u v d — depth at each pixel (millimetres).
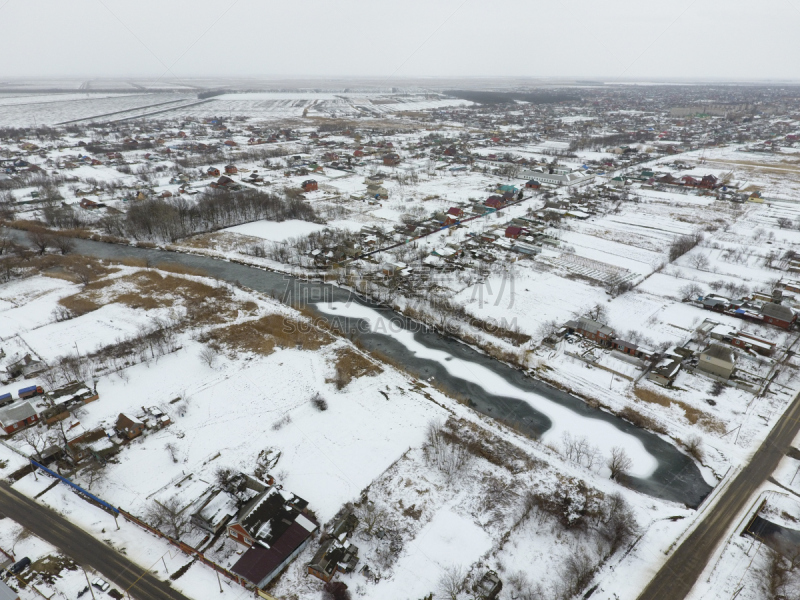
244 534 51062
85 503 56656
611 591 47969
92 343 89625
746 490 61000
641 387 80938
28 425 68250
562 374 84875
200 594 46844
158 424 69375
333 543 51750
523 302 108125
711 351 83375
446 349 93500
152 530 53156
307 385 80375
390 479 62094
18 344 88500
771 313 98188
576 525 55438
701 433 70875
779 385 80250
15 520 53938
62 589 46562
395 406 76250
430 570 50375
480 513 57531
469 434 70500
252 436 68625
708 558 51562
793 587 47812
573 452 67375
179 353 87688
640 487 62375
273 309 105375
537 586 48438
